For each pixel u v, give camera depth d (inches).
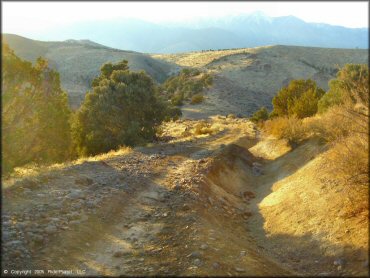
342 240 290.0
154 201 451.2
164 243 312.2
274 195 507.8
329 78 6289.4
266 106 4195.4
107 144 1157.1
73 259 273.6
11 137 495.5
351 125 404.8
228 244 306.5
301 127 821.9
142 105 1252.5
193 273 243.3
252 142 1237.1
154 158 784.9
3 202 360.5
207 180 562.9
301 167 594.2
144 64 7130.9
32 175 480.4
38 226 316.5
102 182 509.0
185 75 5428.2
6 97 477.1
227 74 5846.5
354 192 323.3
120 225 364.8
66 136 687.7
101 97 1218.0
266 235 375.2
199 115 3127.5
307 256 297.9
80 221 343.6
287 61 6781.5
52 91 635.5
